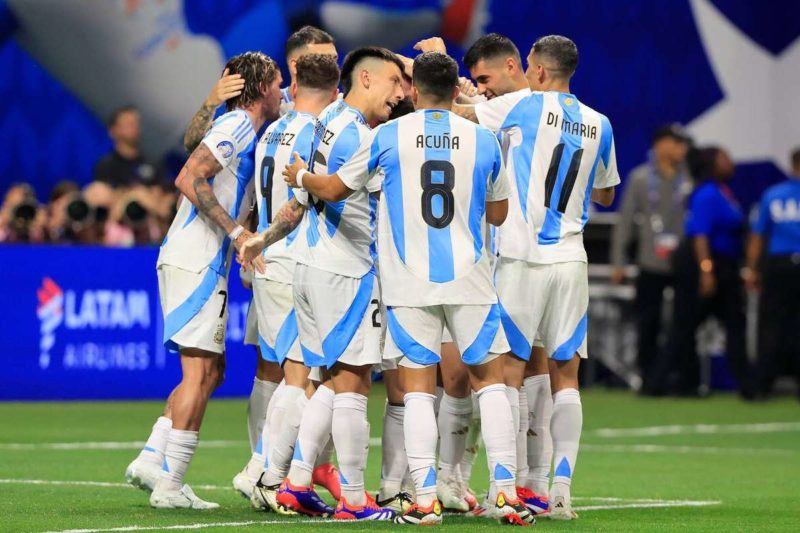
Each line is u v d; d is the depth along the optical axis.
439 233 20.78
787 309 52.19
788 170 60.75
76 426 39.34
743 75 60.75
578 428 22.16
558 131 22.38
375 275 21.97
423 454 20.69
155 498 22.64
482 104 22.69
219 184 23.09
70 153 57.84
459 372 22.34
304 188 21.23
